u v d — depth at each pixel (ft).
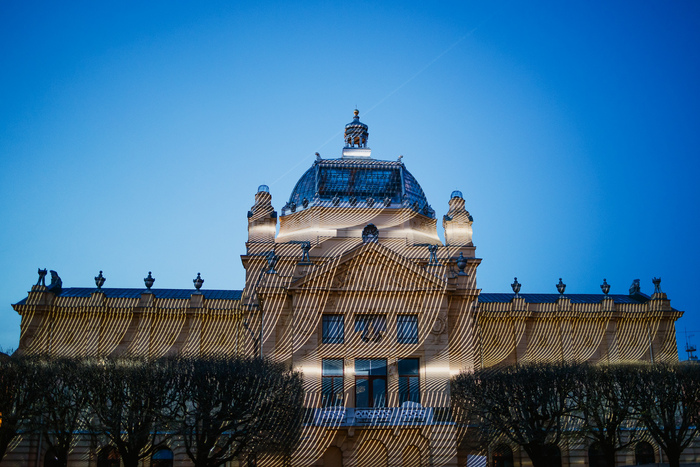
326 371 213.46
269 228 252.42
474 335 245.86
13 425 179.83
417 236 255.50
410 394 213.87
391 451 202.08
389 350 215.31
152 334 251.19
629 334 271.08
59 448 184.55
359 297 219.00
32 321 244.83
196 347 250.57
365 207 254.88
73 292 270.26
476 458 186.80
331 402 210.38
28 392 184.03
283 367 197.36
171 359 196.34
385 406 211.20
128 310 250.98
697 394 198.29
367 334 216.74
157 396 180.34
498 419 196.54
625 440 237.45
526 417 194.49
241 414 179.52
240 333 252.83
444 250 248.93
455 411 209.67
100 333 248.11
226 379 182.19
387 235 252.01
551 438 210.18
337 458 202.39
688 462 238.48
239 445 182.80
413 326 219.20
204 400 179.63
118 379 181.27
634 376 201.98
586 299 293.64
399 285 220.84
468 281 233.76
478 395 200.54
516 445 223.71
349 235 250.78
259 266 248.11
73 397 188.85
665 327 271.49
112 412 177.58
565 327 269.44
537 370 204.13
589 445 237.04
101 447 211.20
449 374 214.28
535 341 267.59
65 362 194.90
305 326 214.69
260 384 183.52
